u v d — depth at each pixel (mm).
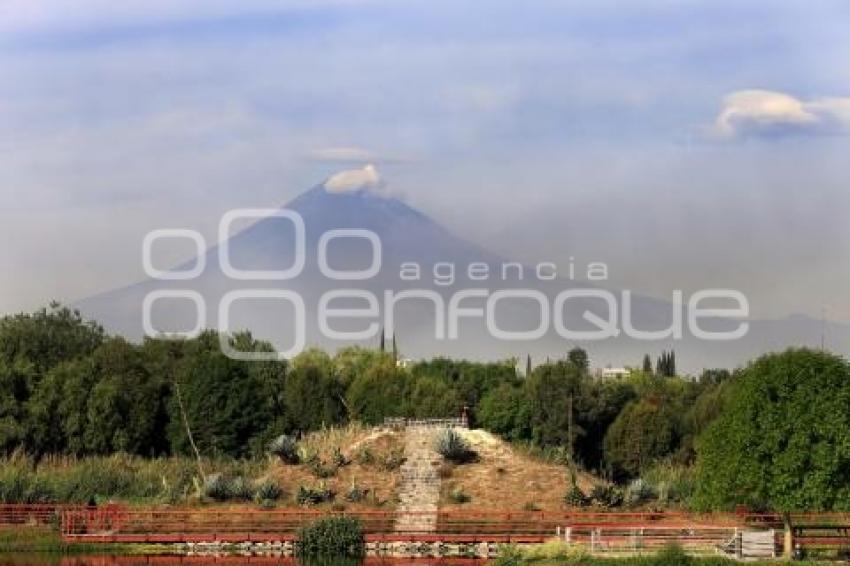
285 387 121500
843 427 59906
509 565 61344
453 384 137250
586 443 128000
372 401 121188
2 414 105812
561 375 124688
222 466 92812
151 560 68375
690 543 65750
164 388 114062
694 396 139125
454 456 88750
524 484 85188
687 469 94125
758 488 60938
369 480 86000
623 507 81000
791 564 56531
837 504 60156
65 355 123562
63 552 71312
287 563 67375
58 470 90688
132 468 92188
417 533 73062
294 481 86625
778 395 61594
